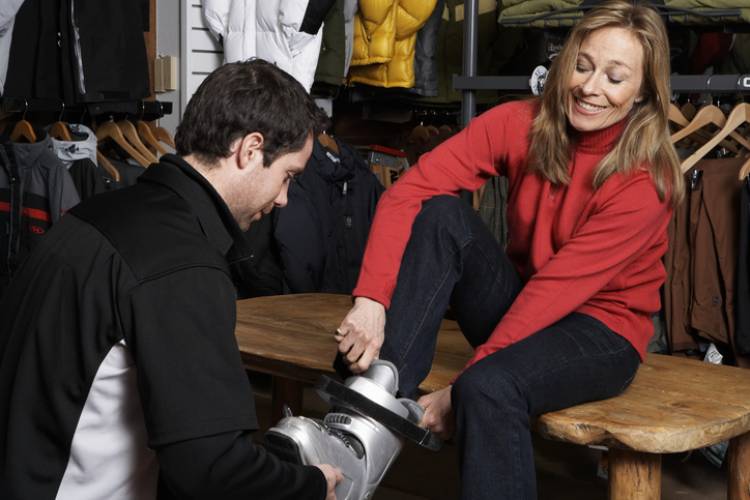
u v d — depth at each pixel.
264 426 3.34
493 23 4.83
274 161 1.38
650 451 1.63
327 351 2.15
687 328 3.22
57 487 1.26
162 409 1.19
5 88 3.55
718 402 1.84
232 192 1.38
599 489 2.85
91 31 3.60
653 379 2.02
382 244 1.85
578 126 1.86
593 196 1.86
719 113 3.13
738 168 3.10
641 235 1.83
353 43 4.49
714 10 2.95
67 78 3.60
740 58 4.20
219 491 1.20
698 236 3.14
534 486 1.65
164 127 4.16
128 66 3.72
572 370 1.74
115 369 1.24
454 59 4.89
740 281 3.05
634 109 1.88
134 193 1.33
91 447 1.26
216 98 1.35
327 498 1.41
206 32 4.08
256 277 3.68
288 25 3.84
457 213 1.87
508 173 2.04
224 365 1.22
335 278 3.84
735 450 2.06
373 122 5.27
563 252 1.82
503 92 4.91
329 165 3.78
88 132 3.58
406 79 4.53
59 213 3.31
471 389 1.63
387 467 1.69
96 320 1.23
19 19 3.55
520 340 1.78
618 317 1.89
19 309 1.29
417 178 1.95
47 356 1.24
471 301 1.96
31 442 1.25
